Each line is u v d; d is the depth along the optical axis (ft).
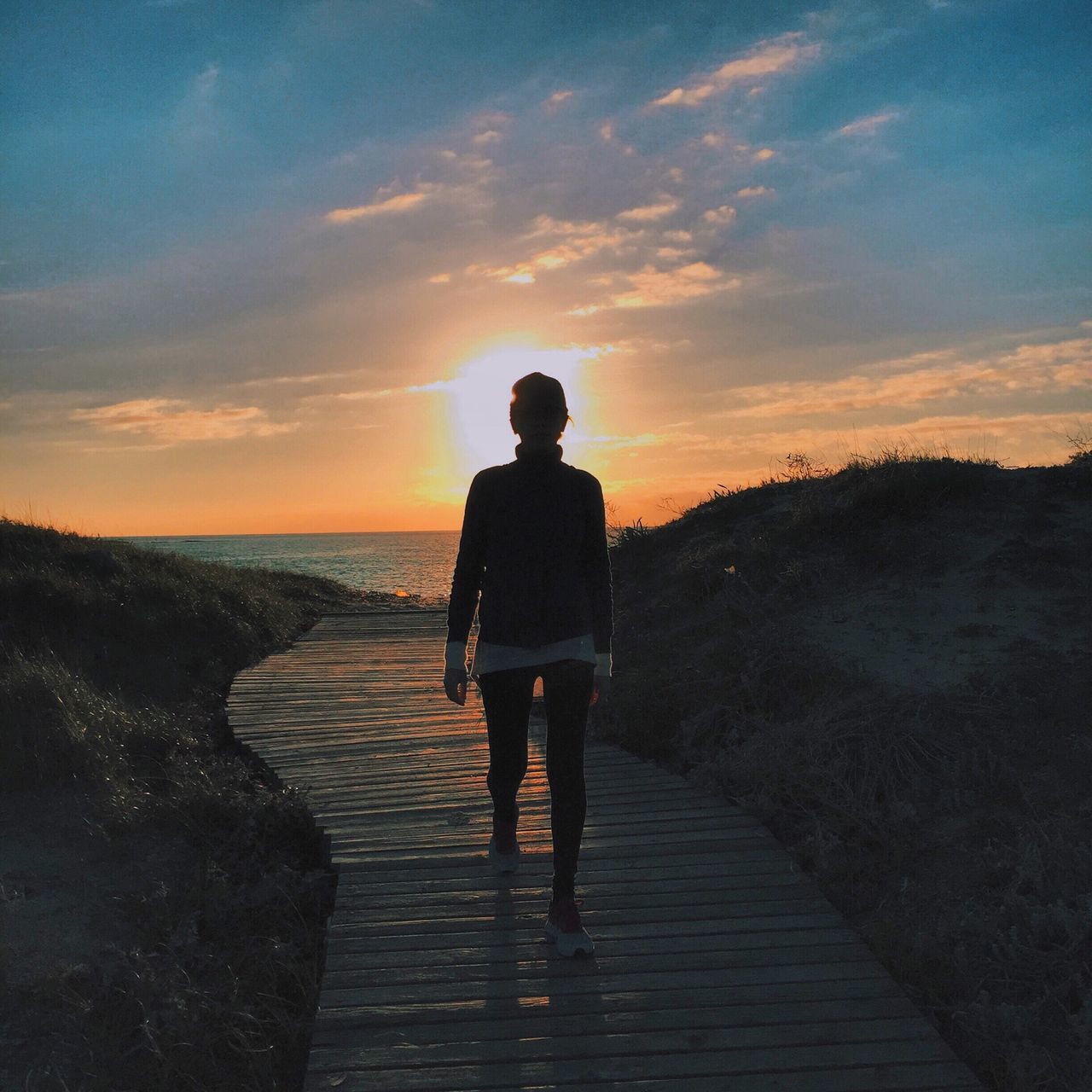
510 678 10.67
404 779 18.52
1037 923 10.62
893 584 24.02
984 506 27.14
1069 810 12.96
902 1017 9.45
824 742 16.03
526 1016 9.51
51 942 11.78
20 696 19.88
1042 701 16.37
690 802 16.14
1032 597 21.45
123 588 36.91
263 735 22.57
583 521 10.60
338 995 9.96
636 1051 8.92
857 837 13.76
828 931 11.31
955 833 13.33
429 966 10.55
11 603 31.42
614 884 12.75
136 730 21.02
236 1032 9.98
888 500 28.50
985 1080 8.94
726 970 10.39
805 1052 8.88
